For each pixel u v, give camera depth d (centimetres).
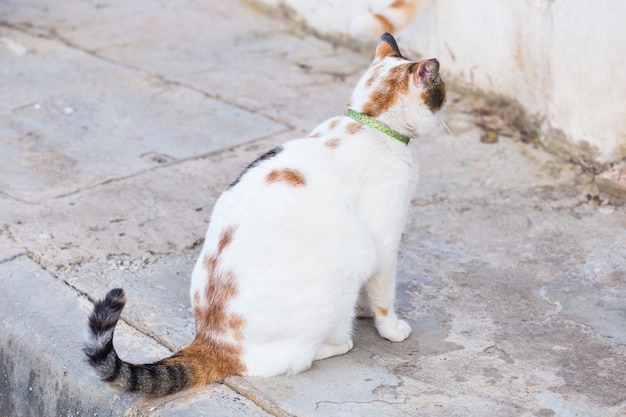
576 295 405
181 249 443
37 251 429
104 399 331
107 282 407
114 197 493
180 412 313
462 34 625
